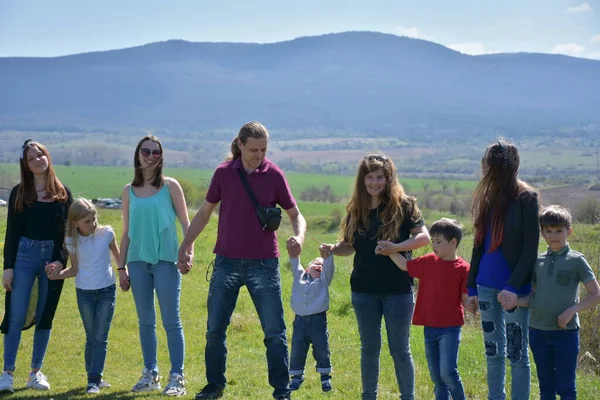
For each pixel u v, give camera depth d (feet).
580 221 53.62
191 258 24.03
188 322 39.68
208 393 24.29
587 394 26.40
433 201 276.82
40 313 25.84
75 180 509.35
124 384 26.71
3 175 343.67
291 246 23.04
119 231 78.38
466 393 26.08
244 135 22.70
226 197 23.22
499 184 19.97
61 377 28.12
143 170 25.04
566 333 20.53
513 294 19.36
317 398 25.23
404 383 22.00
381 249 21.30
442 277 21.43
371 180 21.63
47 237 25.62
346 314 42.91
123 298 46.24
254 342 34.81
